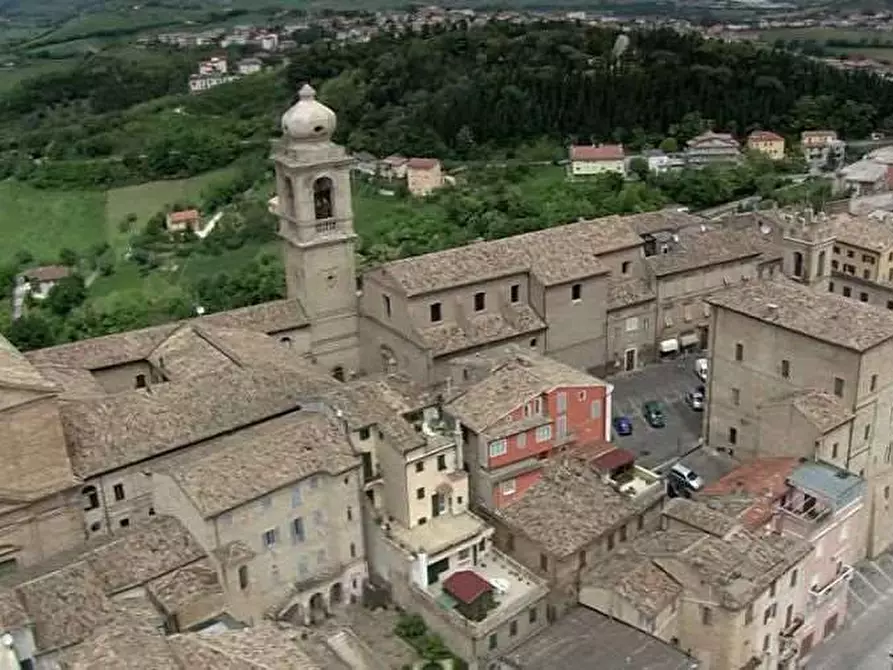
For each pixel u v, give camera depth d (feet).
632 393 406.21
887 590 307.78
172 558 254.27
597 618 255.29
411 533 284.00
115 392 355.36
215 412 302.66
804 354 316.19
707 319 444.55
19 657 225.56
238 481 261.85
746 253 446.60
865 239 475.31
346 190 377.91
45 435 268.00
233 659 193.16
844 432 306.14
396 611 281.13
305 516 272.72
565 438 309.63
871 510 322.55
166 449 289.94
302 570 275.80
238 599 257.75
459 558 281.33
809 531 273.75
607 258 419.13
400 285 366.63
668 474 337.52
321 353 392.88
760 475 295.89
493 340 376.89
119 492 286.25
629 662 237.04
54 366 338.13
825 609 282.56
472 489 301.84
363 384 302.45
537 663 239.09
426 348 363.56
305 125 365.20
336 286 387.96
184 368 339.16
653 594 250.78
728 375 342.44
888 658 277.44
